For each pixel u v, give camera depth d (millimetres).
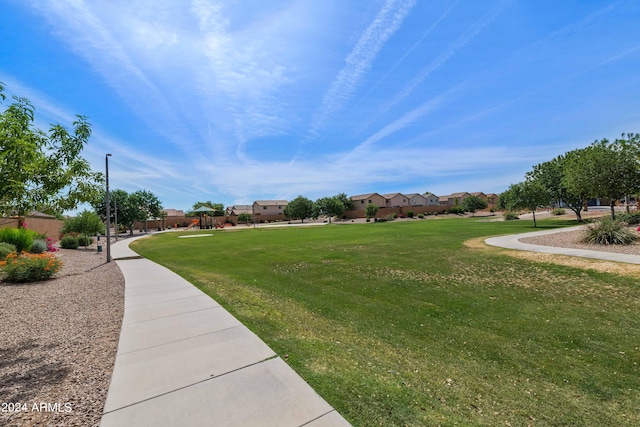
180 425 2363
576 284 7172
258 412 2527
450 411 2799
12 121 3721
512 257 10656
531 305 6039
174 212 83562
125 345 3990
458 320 5457
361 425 2434
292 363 3506
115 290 7457
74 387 3055
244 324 4852
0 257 11828
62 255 16016
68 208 4922
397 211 63719
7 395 2924
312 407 2619
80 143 4750
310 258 12758
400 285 7922
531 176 28609
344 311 6094
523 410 2889
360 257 12477
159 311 5535
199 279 8742
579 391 3248
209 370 3277
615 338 4488
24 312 5770
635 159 16516
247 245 19156
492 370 3721
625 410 2906
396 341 4633
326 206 58750
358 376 3312
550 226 23516
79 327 4883
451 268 9555
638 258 9133
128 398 2748
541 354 4121
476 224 30594
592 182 17875
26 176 3926
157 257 14914
